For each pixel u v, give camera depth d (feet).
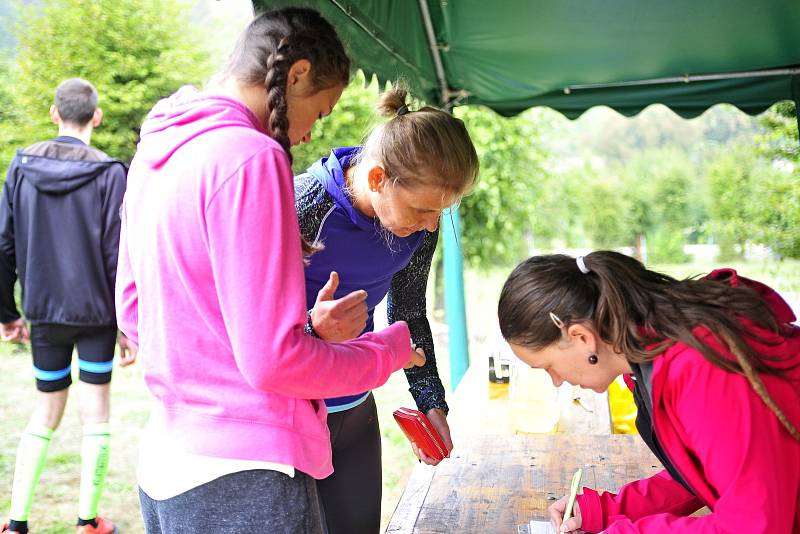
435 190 5.16
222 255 3.70
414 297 6.73
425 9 12.77
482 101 16.92
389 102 5.80
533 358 4.74
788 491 4.06
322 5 8.54
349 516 6.48
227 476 3.92
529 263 4.76
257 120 4.17
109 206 10.78
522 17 12.91
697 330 4.16
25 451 10.98
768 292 4.66
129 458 16.30
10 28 28.14
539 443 7.18
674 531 4.42
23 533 10.96
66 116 11.23
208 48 31.40
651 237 57.93
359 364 4.11
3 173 27.30
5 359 23.98
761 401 4.03
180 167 3.87
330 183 5.60
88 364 11.05
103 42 28.60
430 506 5.95
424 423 6.12
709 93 16.33
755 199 31.17
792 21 13.07
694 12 12.65
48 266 10.74
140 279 4.11
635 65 15.29
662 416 4.36
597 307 4.44
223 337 3.90
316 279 5.83
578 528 5.34
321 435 4.17
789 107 26.66
